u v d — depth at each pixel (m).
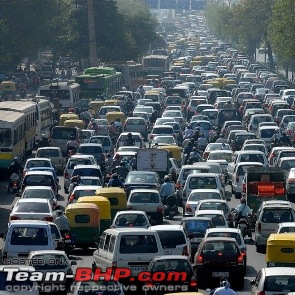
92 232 107.25
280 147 163.12
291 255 89.56
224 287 72.81
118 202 119.31
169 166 150.50
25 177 136.88
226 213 114.69
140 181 132.62
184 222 103.19
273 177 124.88
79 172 141.88
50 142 183.25
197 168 139.38
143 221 103.94
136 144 179.38
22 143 171.75
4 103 185.25
